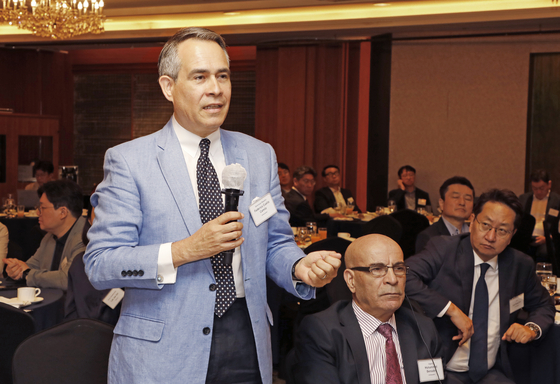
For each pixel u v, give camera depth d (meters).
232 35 7.75
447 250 2.45
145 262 1.14
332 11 7.22
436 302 2.28
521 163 7.87
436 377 1.91
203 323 1.22
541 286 2.59
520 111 7.85
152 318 1.22
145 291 1.23
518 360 2.53
